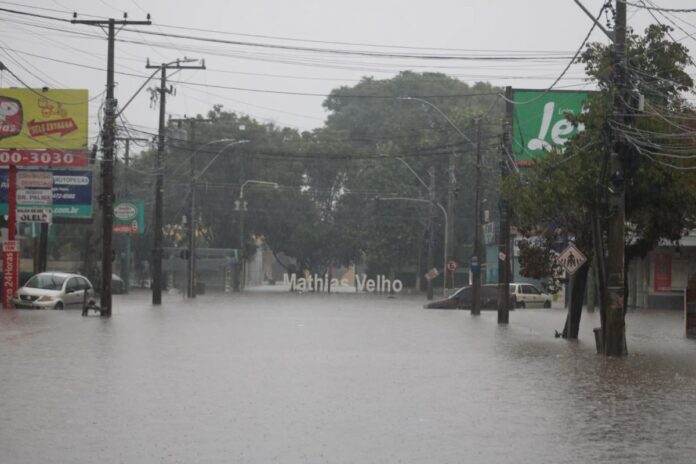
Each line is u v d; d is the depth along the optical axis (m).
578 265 38.50
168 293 110.69
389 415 18.36
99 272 94.50
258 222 127.00
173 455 14.29
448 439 15.90
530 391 22.41
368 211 124.69
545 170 38.09
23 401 19.55
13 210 60.06
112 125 52.38
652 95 35.53
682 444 15.70
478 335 41.97
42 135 66.00
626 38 35.34
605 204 33.50
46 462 13.73
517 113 51.47
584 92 51.16
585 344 38.03
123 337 36.88
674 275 76.06
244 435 16.02
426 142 118.56
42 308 57.25
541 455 14.62
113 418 17.55
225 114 127.56
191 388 21.88
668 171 34.16
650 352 34.75
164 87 69.81
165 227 132.12
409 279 148.38
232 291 127.12
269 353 31.12
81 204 66.56
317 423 17.33
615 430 17.02
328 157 111.38
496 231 106.50
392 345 35.38
